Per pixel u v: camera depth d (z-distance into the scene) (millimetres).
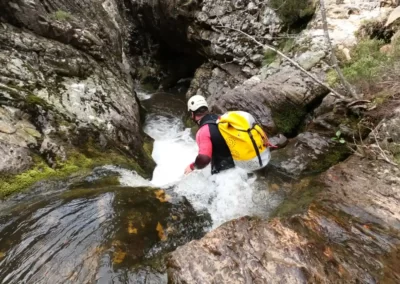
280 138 4953
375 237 2688
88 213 3066
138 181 4117
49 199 3264
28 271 2482
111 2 10148
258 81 6059
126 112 5875
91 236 2814
